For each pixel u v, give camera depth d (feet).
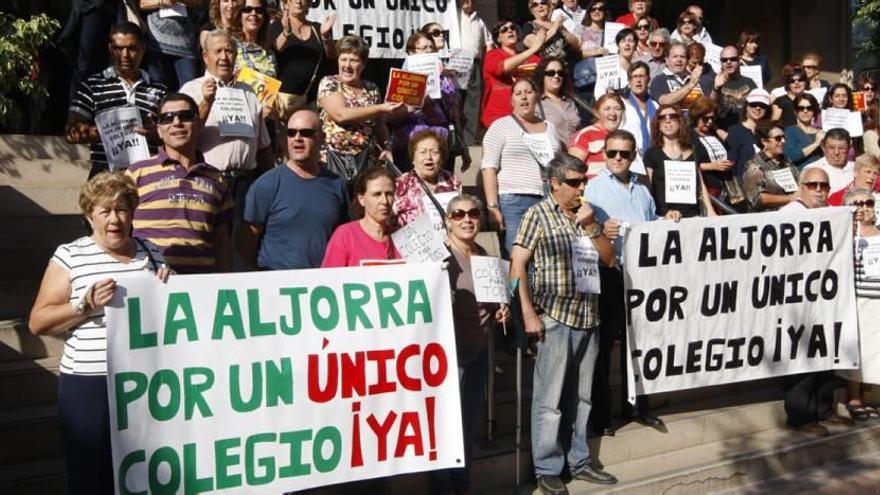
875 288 26.32
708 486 22.74
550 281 20.63
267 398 16.63
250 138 20.67
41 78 32.89
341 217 19.48
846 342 26.25
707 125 28.76
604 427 22.95
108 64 25.55
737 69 35.01
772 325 25.25
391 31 31.48
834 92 36.17
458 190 20.95
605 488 21.15
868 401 27.78
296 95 24.43
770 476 23.90
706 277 24.21
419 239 18.48
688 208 25.36
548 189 24.11
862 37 53.57
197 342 16.08
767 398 26.55
